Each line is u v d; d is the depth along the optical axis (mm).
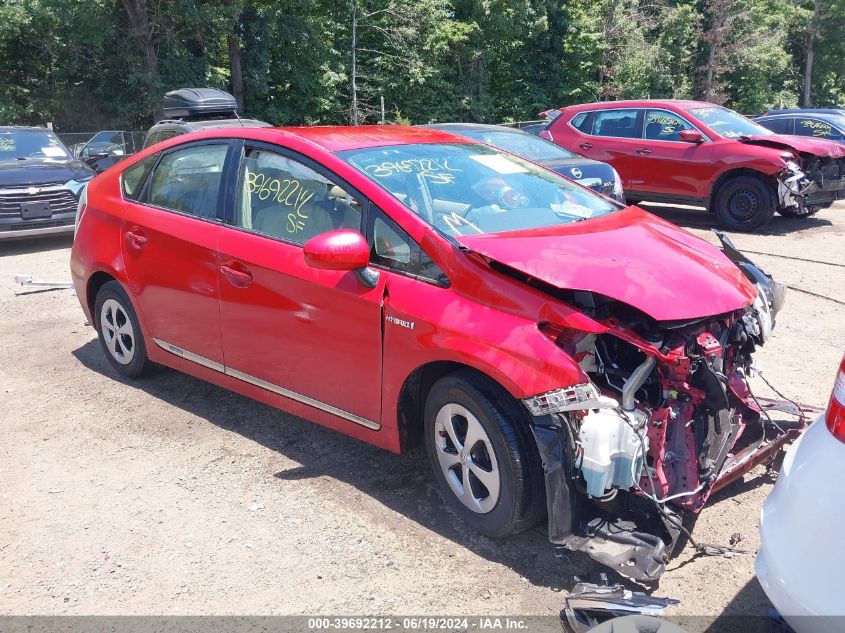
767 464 3744
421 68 36781
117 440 4332
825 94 55375
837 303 6738
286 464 3988
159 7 27828
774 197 10164
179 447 4219
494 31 39406
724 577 2971
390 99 37438
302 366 3805
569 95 42750
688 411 3168
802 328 6043
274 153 4051
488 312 3057
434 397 3287
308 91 33906
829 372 5062
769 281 3943
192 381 5180
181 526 3445
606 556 2803
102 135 16781
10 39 29062
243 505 3600
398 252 3410
